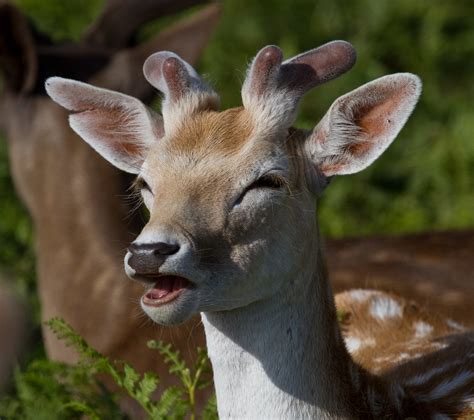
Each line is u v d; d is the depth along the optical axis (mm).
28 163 13227
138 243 8297
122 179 13062
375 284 12570
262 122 9000
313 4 18391
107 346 12188
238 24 18094
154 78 9500
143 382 9922
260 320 8984
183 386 11008
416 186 16516
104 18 13906
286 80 9133
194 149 8859
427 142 17031
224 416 9102
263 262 8797
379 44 18031
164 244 8281
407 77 8977
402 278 12789
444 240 13492
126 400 11312
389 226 15984
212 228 8602
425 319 10992
